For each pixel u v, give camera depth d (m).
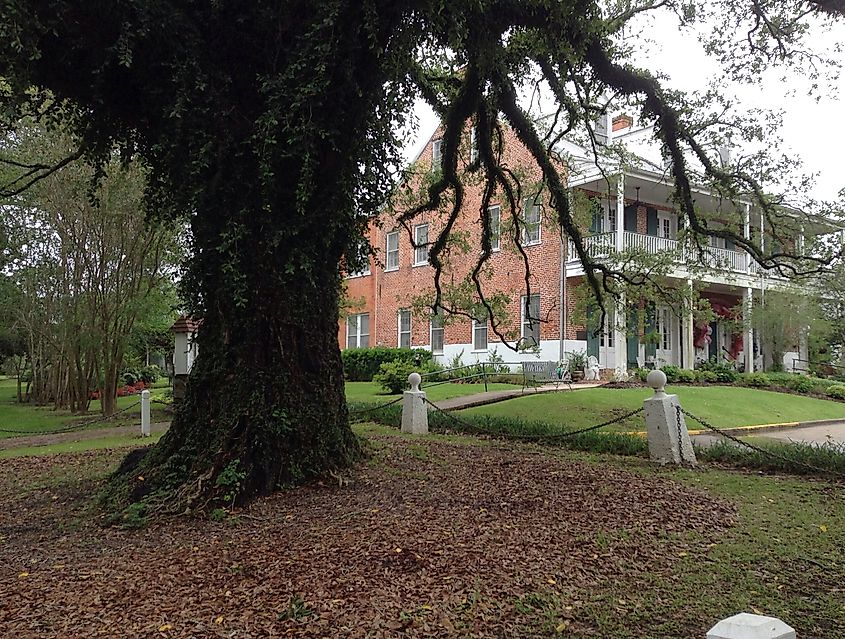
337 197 7.36
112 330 18.67
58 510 7.02
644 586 4.48
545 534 5.49
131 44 6.27
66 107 7.63
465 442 10.90
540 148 11.85
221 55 7.11
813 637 3.69
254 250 7.09
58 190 16.86
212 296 7.33
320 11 6.50
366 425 13.66
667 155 11.52
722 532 5.74
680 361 25.23
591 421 13.92
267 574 4.64
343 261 8.83
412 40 7.21
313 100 6.61
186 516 6.24
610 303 15.45
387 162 8.88
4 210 17.88
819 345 25.97
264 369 7.14
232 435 6.84
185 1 6.82
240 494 6.57
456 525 5.68
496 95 11.02
